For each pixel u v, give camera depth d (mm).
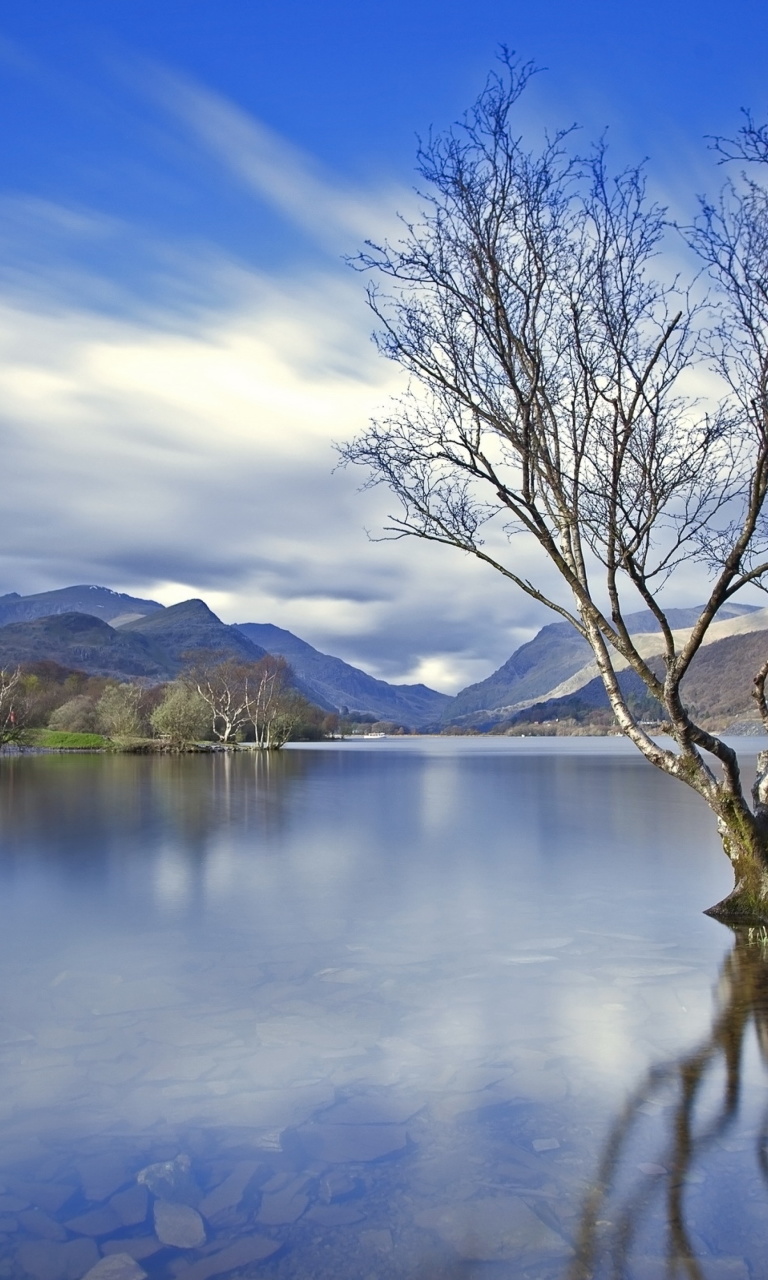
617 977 9000
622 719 12398
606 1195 4711
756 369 10680
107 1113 5758
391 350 11594
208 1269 4098
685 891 14031
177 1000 8203
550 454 12039
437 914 12156
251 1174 4969
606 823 24406
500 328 10953
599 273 10875
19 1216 4551
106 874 15258
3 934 10836
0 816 24875
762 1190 4754
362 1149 5250
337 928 11234
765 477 10117
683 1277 4012
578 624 12148
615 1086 6168
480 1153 5199
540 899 13258
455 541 12031
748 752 78625
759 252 10406
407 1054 6812
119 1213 4578
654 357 10359
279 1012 7832
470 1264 4125
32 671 155250
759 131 9906
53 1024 7516
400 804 30406
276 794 34062
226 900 13039
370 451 12008
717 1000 8203
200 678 103938
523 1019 7652
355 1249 4242
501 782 43344
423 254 11148
